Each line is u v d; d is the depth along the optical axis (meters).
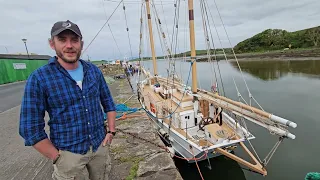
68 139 1.88
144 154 4.51
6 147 5.33
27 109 1.66
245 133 5.63
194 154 5.43
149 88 12.09
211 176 6.05
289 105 13.61
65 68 1.84
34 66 29.62
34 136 1.68
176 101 7.60
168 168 3.95
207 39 6.71
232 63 56.12
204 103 6.50
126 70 35.41
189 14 6.25
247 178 6.09
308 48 57.81
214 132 5.53
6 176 3.94
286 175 6.27
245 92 18.55
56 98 1.75
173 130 6.34
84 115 1.91
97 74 2.17
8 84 22.31
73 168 1.94
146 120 7.11
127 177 3.68
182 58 9.30
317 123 10.28
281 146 8.18
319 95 15.63
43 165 4.33
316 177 3.08
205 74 31.80
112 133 2.38
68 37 1.73
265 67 39.28
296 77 25.03
